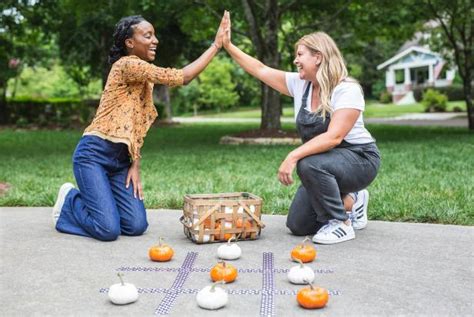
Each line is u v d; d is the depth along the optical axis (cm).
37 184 656
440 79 4650
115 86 391
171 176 722
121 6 1301
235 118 3531
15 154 1108
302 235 407
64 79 4153
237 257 342
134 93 397
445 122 2475
